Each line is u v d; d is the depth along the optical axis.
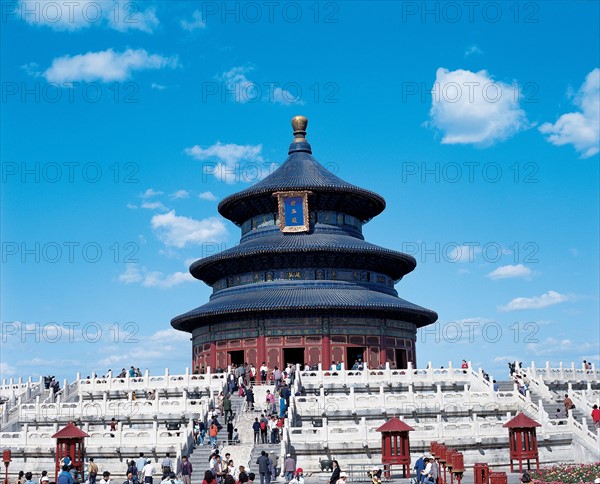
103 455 65.06
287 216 111.00
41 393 88.00
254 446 64.38
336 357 101.38
